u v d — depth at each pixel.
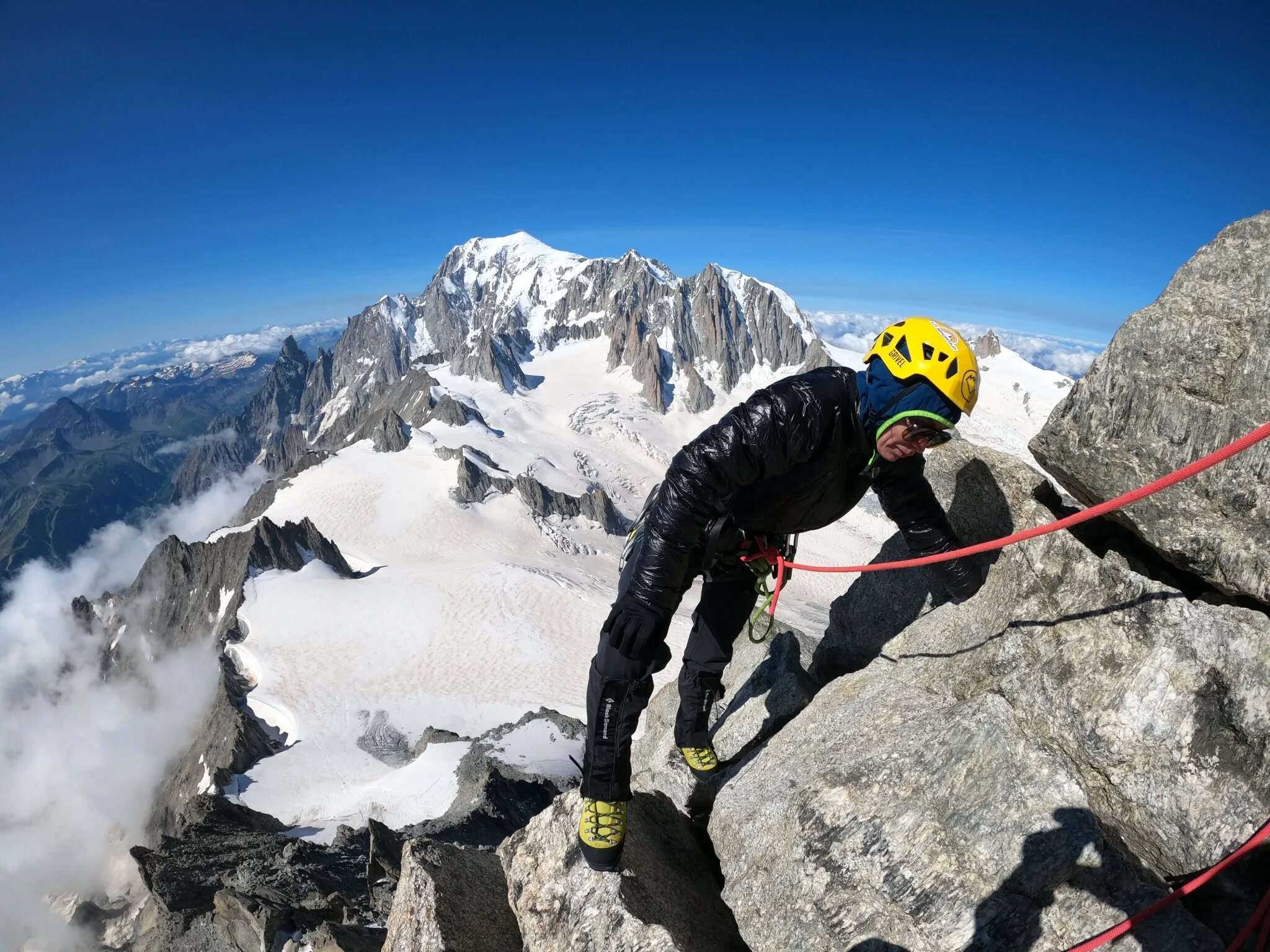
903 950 3.99
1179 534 4.67
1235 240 4.94
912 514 5.18
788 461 4.19
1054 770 4.12
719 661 5.50
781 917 4.54
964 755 4.42
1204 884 3.87
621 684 4.39
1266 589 4.25
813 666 7.68
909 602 6.67
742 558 4.85
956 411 4.02
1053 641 4.84
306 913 22.14
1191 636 4.35
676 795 6.82
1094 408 5.16
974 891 3.96
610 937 4.35
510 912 5.24
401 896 5.25
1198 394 4.70
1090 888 3.71
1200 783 4.13
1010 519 5.79
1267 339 4.48
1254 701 4.09
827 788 4.72
